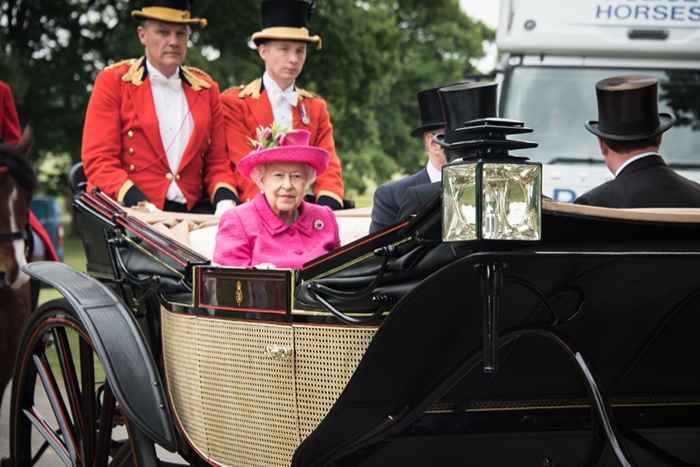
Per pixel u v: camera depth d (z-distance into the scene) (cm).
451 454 1016
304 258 1262
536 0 2970
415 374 948
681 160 2902
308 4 1845
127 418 1167
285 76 1841
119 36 7019
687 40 2906
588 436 1019
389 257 905
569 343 927
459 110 1061
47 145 7562
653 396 1068
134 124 1780
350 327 965
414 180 1512
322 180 1845
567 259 842
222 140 1855
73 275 1291
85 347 1268
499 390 998
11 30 7600
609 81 1259
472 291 871
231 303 1058
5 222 1727
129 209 1553
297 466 988
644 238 899
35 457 1412
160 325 1265
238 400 1058
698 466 1019
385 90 8850
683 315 1001
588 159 2850
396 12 11419
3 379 1791
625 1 2930
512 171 815
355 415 962
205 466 1160
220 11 7069
